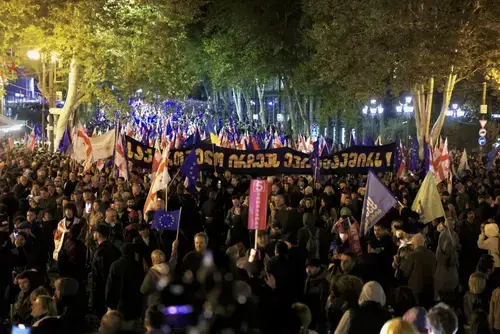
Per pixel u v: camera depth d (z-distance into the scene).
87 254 13.00
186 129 57.56
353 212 15.64
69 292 8.20
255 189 10.80
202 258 9.19
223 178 20.33
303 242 13.08
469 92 55.12
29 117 75.81
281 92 64.50
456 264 11.61
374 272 10.03
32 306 8.00
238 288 7.36
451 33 31.88
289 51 51.50
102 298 11.20
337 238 12.05
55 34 32.34
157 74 37.84
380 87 34.41
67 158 27.41
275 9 50.47
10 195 16.12
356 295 8.02
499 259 12.07
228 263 9.84
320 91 53.94
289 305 7.78
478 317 8.25
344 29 35.28
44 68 37.56
